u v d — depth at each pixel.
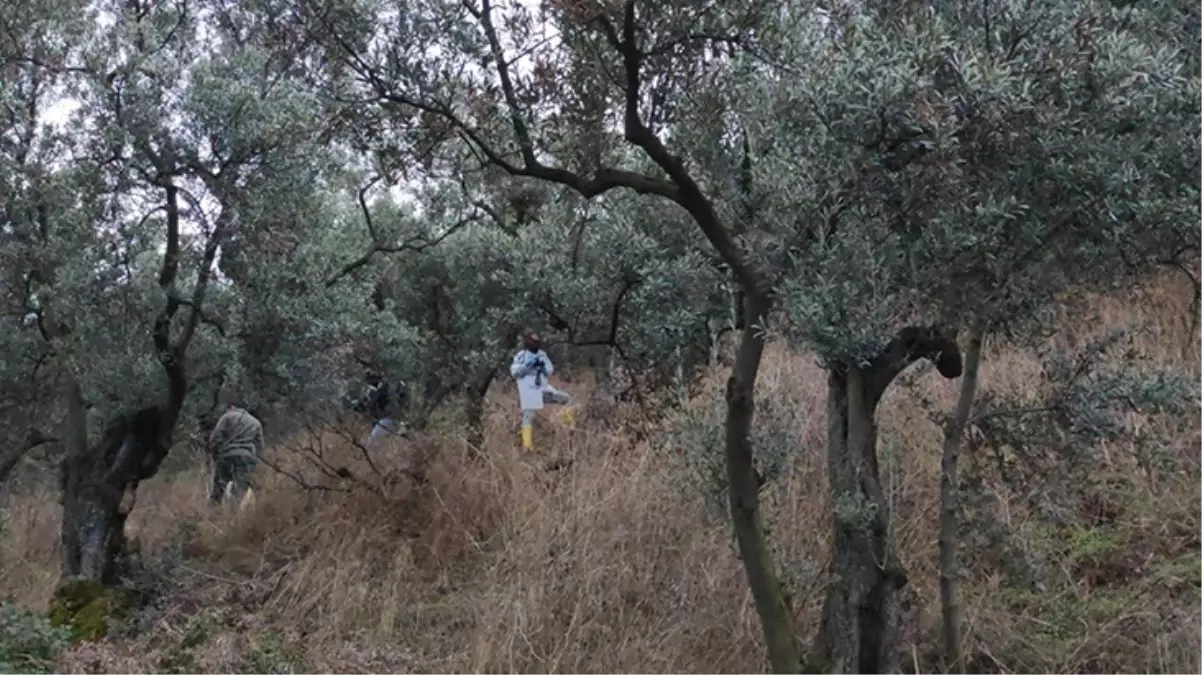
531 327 5.84
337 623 6.24
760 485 3.79
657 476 6.24
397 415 9.52
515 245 6.81
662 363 4.98
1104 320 5.45
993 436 3.95
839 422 4.07
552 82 3.49
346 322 8.52
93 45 7.23
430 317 10.25
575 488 6.72
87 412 8.82
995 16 3.12
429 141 3.65
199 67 7.31
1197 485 5.74
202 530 8.59
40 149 7.22
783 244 3.45
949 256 3.17
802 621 4.82
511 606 5.87
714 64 3.55
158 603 6.97
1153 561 5.46
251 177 7.31
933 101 2.86
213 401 9.01
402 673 5.42
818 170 3.32
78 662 5.31
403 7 3.52
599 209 5.32
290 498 8.34
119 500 7.68
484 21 3.48
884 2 3.43
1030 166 3.01
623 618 5.75
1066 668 4.88
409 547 7.21
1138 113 2.96
